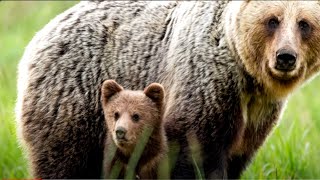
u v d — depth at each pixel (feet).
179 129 42.27
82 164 43.91
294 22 40.96
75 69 44.06
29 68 44.60
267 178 48.80
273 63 40.60
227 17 42.57
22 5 79.36
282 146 51.19
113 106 40.83
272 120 44.45
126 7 45.29
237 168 45.03
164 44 44.19
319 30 41.57
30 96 44.11
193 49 42.80
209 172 42.57
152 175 41.50
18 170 49.06
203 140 42.27
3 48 73.92
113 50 44.37
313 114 61.72
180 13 44.19
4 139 51.72
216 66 42.34
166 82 43.42
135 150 40.50
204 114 42.14
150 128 40.68
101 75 44.11
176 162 42.45
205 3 43.65
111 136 41.29
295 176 49.34
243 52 41.96
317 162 51.72
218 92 42.19
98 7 45.44
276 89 42.06
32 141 44.04
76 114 43.57
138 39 44.42
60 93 43.80
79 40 44.50
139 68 44.14
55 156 43.75
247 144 44.37
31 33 73.31
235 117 42.60
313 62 42.19
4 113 52.85
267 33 41.37
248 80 42.60
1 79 57.31
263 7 41.52
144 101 40.88
